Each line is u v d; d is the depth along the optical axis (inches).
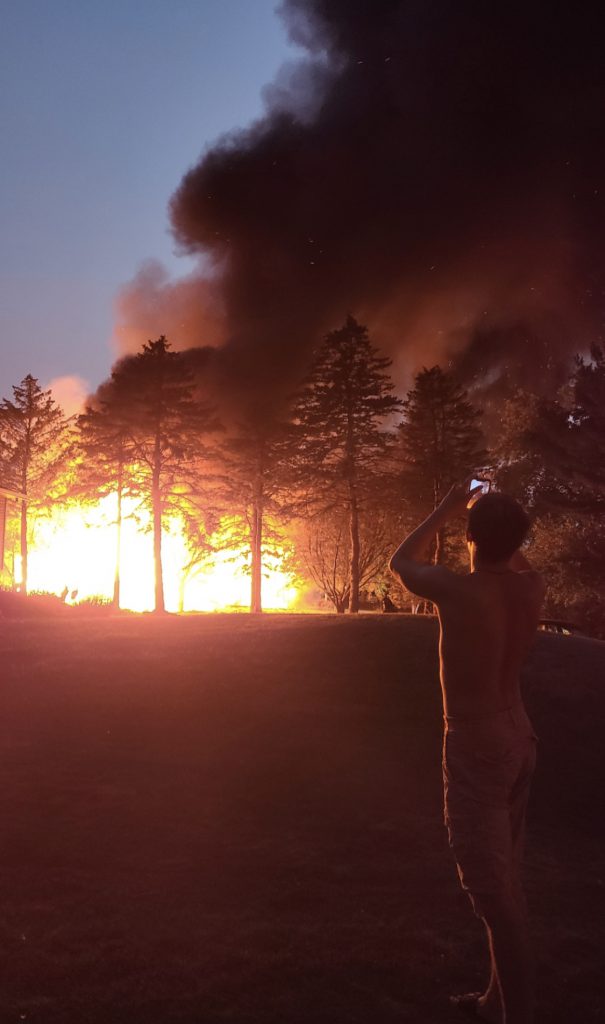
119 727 362.3
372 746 358.3
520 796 133.9
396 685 445.1
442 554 1797.5
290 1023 138.1
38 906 184.7
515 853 134.1
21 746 327.6
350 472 1845.5
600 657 518.0
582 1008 150.1
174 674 454.6
